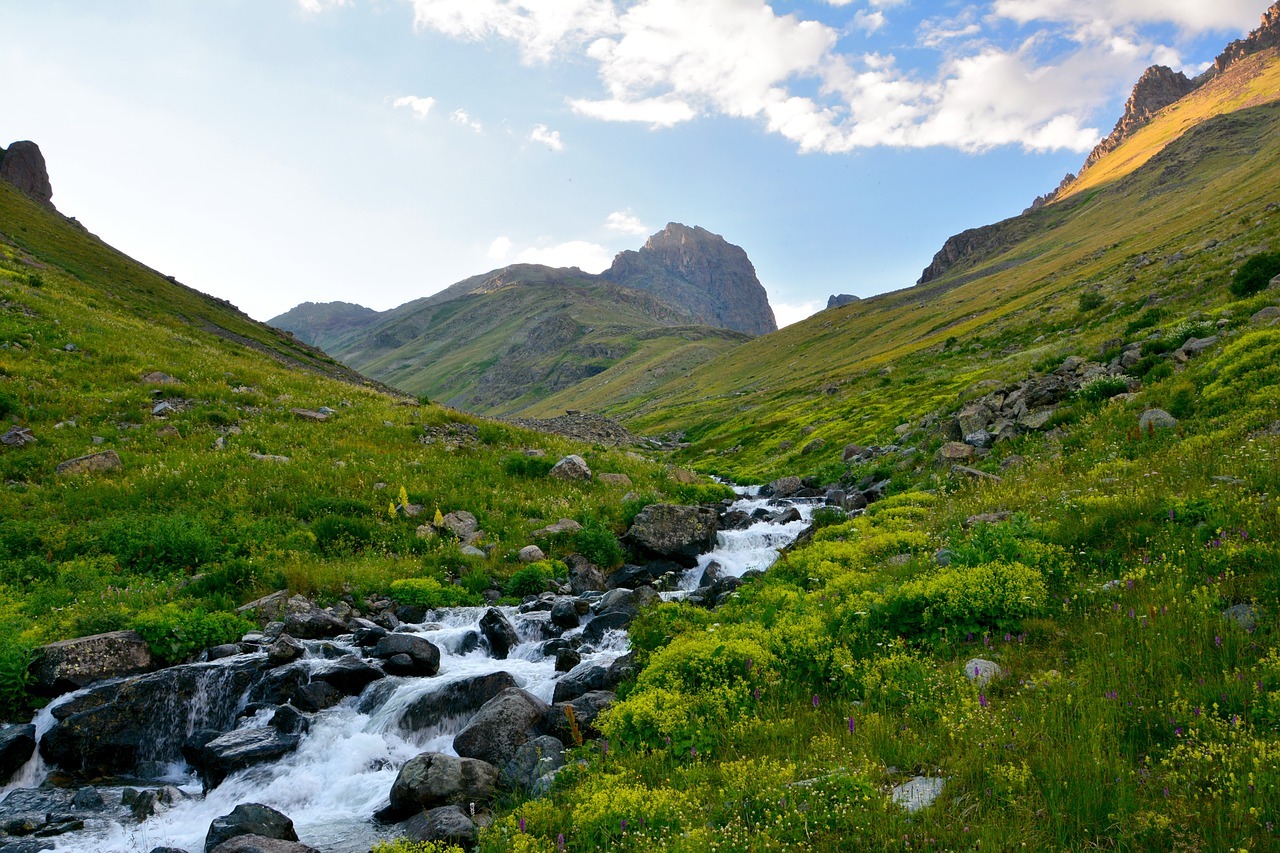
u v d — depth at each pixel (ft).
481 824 25.27
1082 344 150.51
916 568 41.06
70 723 35.06
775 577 49.49
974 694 25.81
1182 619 26.99
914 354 300.20
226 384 112.47
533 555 69.77
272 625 49.08
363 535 69.77
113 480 71.56
